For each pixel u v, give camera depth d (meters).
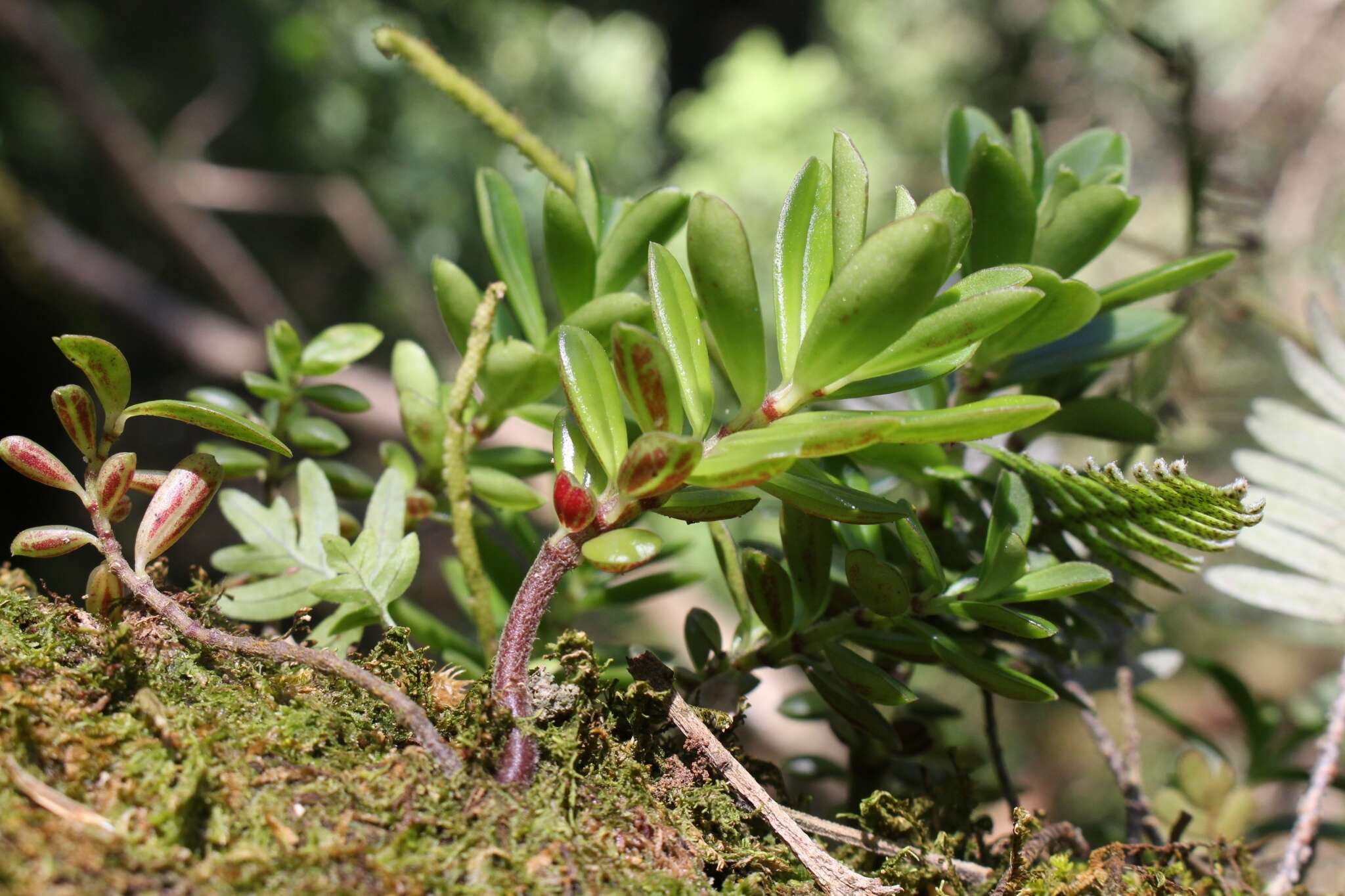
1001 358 0.38
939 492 0.39
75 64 1.66
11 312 1.57
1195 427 0.61
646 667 0.35
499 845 0.33
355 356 0.41
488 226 0.40
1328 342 0.45
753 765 0.37
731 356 0.34
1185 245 0.50
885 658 0.41
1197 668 0.46
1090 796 1.07
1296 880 0.39
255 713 0.34
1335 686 0.50
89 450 0.35
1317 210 1.12
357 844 0.32
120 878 0.31
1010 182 0.37
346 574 0.37
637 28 2.67
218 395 0.41
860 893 0.34
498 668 0.34
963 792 0.38
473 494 0.41
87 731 0.33
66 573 1.44
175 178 1.86
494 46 2.29
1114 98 1.61
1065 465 0.36
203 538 1.50
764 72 2.07
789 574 0.37
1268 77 1.24
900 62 2.28
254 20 2.06
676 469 0.32
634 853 0.34
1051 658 0.40
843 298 0.33
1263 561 0.77
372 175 2.14
